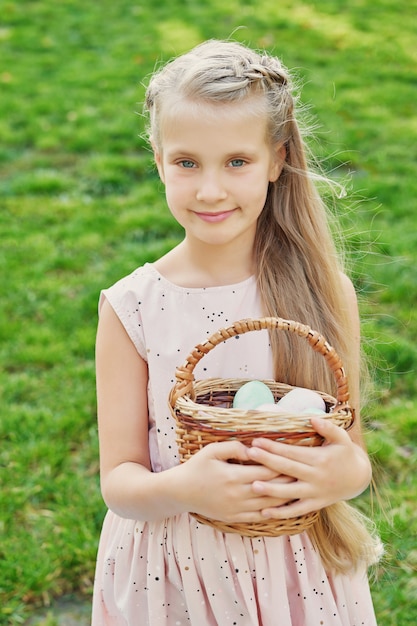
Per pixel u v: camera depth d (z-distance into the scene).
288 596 1.69
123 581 1.75
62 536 2.79
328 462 1.43
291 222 1.79
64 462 3.20
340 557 1.76
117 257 4.73
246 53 1.68
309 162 2.03
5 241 4.93
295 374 1.73
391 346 3.79
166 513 1.55
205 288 1.72
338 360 1.49
